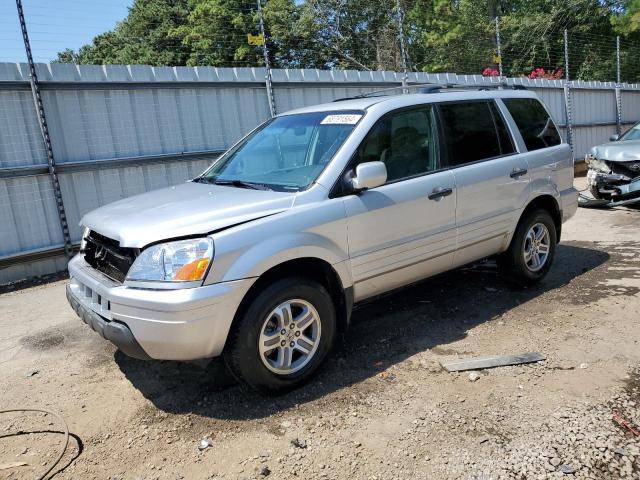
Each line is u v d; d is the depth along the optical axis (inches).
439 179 170.7
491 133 194.7
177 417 133.4
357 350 164.7
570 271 234.4
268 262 131.3
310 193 144.8
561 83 600.7
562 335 167.6
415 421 125.1
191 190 163.8
